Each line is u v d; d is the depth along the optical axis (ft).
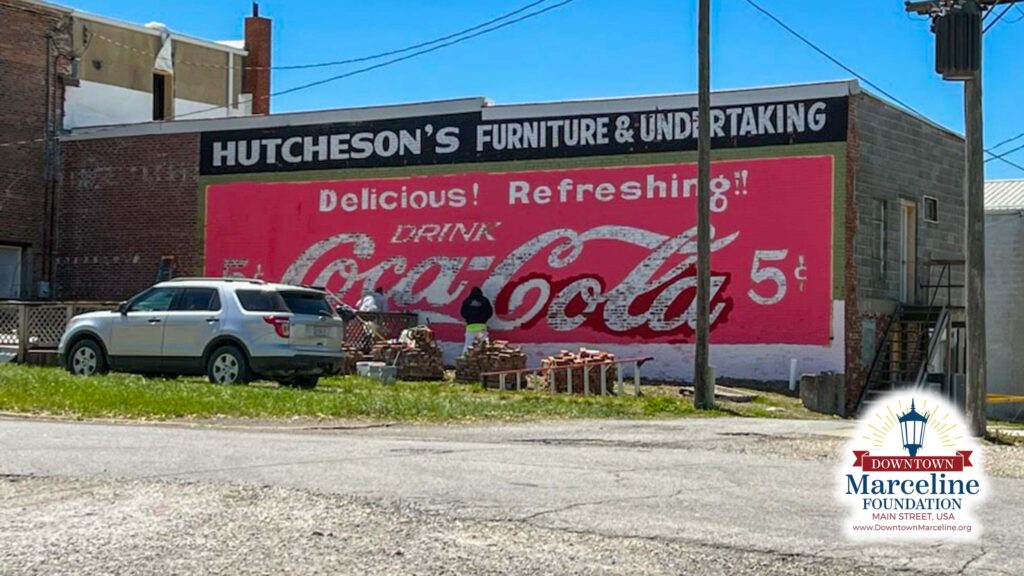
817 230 94.89
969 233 56.59
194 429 50.42
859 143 95.61
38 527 26.76
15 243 122.83
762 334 96.12
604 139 102.37
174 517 27.94
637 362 84.02
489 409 65.00
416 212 109.09
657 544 26.23
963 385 69.72
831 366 93.91
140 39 139.33
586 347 102.06
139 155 120.98
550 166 104.17
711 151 98.58
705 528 28.02
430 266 108.27
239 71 153.58
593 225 102.37
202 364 72.95
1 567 23.32
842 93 94.68
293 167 114.21
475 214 106.73
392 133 110.42
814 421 65.92
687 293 98.78
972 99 56.70
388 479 34.27
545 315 103.65
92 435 44.68
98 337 75.97
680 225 99.30
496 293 105.50
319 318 73.61
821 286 94.58
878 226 99.19
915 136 104.83
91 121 131.85
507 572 23.70
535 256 104.32
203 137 118.11
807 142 95.50
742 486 34.78
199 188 118.01
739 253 97.19
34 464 35.68
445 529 27.27
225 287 73.61
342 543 25.76
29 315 91.71
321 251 112.68
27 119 124.26
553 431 54.49
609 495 32.37
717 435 52.90
